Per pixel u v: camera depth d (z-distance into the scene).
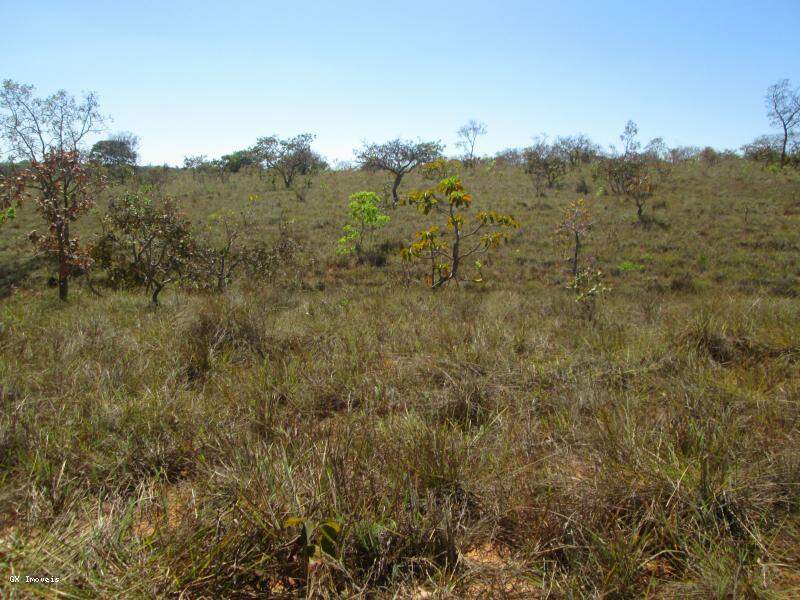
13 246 17.08
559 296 8.70
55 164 9.47
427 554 2.02
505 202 23.53
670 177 27.20
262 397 3.52
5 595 1.64
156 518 2.19
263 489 2.23
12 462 2.63
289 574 1.92
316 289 13.69
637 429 2.85
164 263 10.88
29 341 4.72
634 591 1.83
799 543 2.01
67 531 1.92
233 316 5.37
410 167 26.36
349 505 2.14
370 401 3.63
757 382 3.73
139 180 26.31
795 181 24.86
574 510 2.19
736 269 15.55
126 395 3.46
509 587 1.91
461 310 7.05
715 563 1.86
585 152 35.69
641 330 5.28
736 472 2.34
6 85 9.94
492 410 3.51
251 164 35.50
